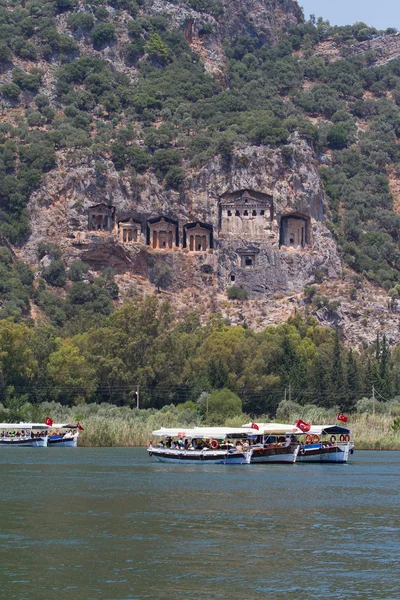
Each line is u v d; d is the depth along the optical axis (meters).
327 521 159.00
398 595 115.88
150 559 130.88
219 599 114.00
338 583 120.38
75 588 117.44
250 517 162.00
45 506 171.62
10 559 130.38
